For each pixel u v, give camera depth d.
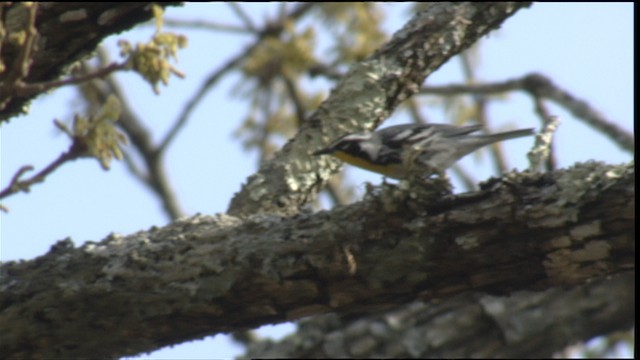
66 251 8.55
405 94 10.87
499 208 7.53
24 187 7.62
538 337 12.47
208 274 8.10
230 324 8.28
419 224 7.68
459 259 7.66
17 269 8.48
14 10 8.34
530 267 7.61
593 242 7.36
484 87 14.84
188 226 8.46
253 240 8.11
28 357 8.41
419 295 7.94
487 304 12.40
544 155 8.70
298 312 8.17
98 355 8.49
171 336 8.36
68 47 8.63
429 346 12.31
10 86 7.49
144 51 7.48
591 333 12.55
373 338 12.35
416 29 11.01
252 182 10.20
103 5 8.44
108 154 7.73
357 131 10.58
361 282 7.89
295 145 10.45
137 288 8.17
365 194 7.89
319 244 7.89
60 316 8.26
